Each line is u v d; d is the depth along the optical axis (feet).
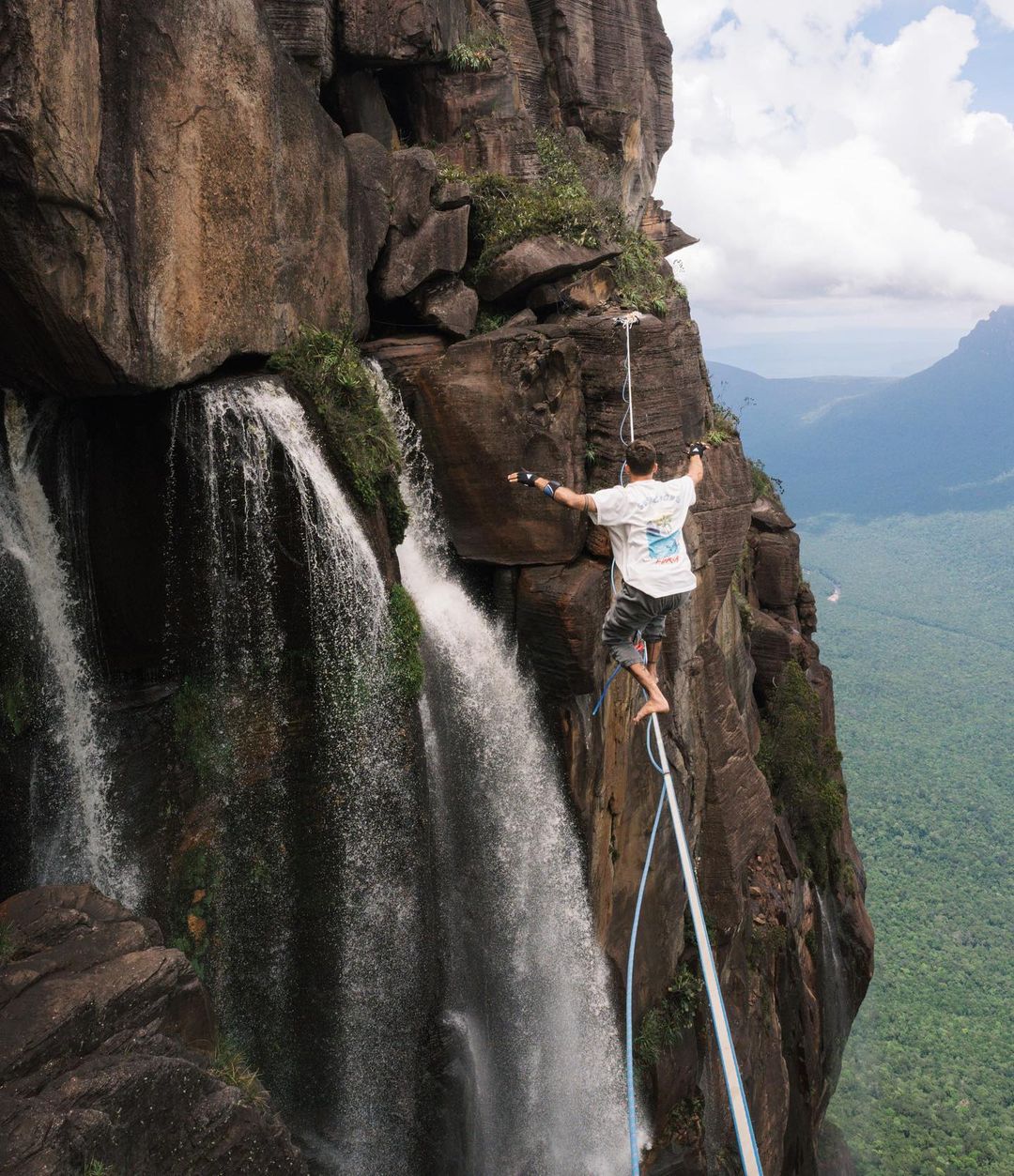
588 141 76.59
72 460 32.53
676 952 57.93
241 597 35.24
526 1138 47.65
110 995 25.54
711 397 64.90
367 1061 40.09
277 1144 26.25
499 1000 45.83
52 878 33.73
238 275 33.17
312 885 38.42
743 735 63.52
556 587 44.57
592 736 47.37
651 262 60.70
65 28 24.17
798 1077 77.61
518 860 45.62
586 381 45.62
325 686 36.50
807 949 81.66
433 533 45.85
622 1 77.71
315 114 37.52
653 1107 54.08
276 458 33.32
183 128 29.45
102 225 26.71
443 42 52.60
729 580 63.82
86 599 34.12
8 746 32.07
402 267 45.32
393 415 43.24
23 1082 22.67
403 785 38.40
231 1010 38.09
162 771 36.32
